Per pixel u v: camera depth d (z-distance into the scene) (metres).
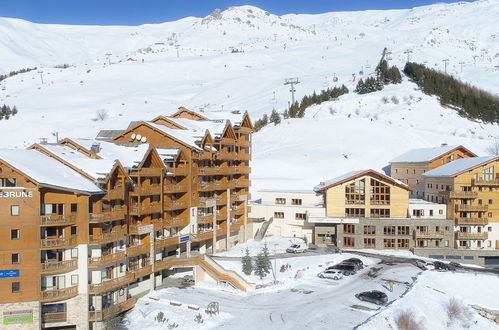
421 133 171.38
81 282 60.84
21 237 57.00
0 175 58.44
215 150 89.19
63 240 58.97
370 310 65.19
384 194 97.25
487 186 94.25
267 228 105.25
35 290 57.53
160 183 74.44
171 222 78.12
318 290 73.38
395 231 94.56
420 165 116.06
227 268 80.88
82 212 60.56
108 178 62.34
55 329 60.81
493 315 69.38
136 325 62.38
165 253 80.81
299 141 161.25
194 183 84.25
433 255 91.81
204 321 61.66
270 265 81.44
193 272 78.75
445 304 68.94
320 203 104.38
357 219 95.50
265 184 128.75
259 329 59.88
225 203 93.25
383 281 76.69
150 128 83.62
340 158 145.00
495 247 94.06
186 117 104.06
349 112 196.25
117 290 66.19
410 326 60.16
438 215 97.25
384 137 159.12
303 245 93.31
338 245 96.31
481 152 158.12
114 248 65.75
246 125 103.19
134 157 71.44
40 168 60.47
